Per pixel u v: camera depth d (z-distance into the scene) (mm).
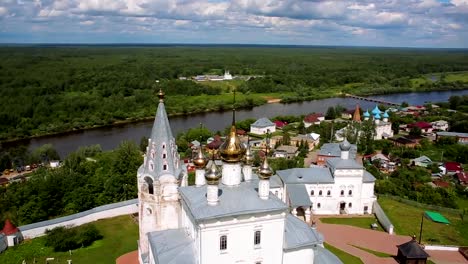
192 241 46719
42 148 133000
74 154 118250
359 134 155625
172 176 54625
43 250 67812
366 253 69438
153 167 54562
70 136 171125
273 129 170125
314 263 51375
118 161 91250
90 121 187500
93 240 71562
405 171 115062
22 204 80750
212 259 43594
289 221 51969
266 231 45281
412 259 63719
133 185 88438
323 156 119812
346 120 188875
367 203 88250
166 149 54438
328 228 79812
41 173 102312
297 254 49375
